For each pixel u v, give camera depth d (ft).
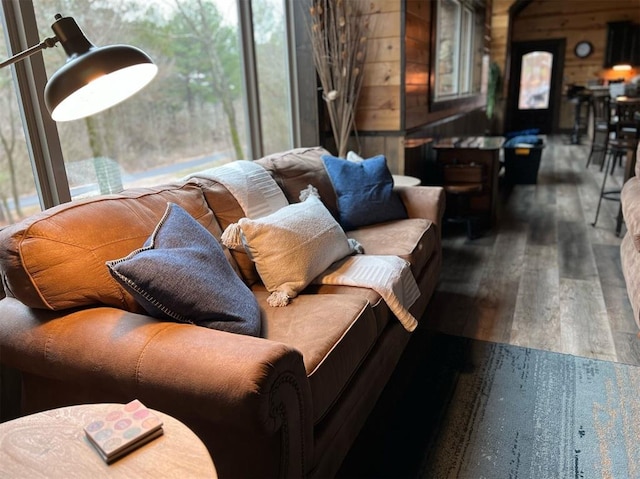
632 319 7.88
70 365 3.99
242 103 9.45
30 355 4.18
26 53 3.71
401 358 7.02
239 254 6.07
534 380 6.38
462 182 12.71
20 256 4.13
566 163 22.24
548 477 4.81
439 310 8.45
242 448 3.76
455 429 5.54
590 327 7.68
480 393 6.16
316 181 7.98
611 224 13.04
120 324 4.07
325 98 10.57
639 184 8.45
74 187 6.45
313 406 4.09
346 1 10.39
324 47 10.18
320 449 4.22
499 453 5.15
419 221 8.30
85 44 3.81
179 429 3.13
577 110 28.58
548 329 7.66
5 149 5.59
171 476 2.75
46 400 4.53
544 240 11.96
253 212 6.42
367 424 5.67
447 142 13.96
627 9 30.63
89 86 4.22
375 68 11.37
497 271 10.12
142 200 5.23
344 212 8.16
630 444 5.19
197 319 4.19
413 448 5.28
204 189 6.19
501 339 7.43
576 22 31.91
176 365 3.56
